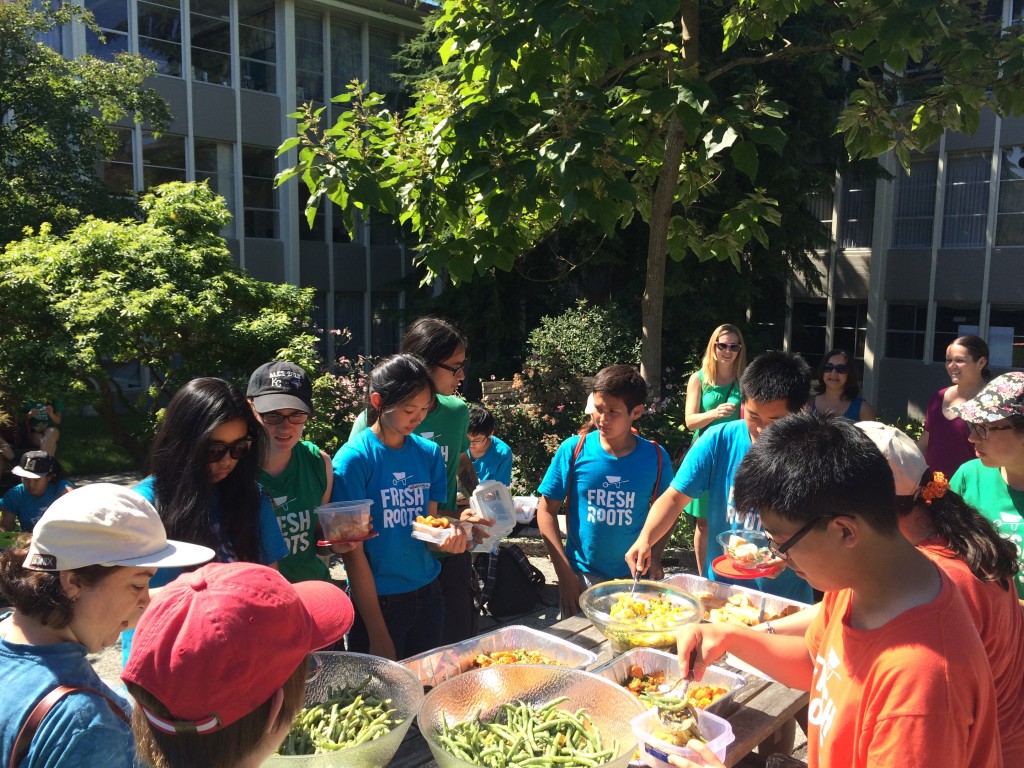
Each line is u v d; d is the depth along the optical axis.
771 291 14.18
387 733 1.78
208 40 16.00
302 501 2.75
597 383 3.36
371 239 19.03
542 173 4.80
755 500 1.40
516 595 5.04
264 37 16.80
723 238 6.15
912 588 1.34
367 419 3.09
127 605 1.48
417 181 5.11
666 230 6.05
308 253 17.84
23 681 1.34
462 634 3.47
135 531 1.46
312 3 17.12
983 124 14.44
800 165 11.74
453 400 3.69
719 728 1.99
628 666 2.36
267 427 2.60
